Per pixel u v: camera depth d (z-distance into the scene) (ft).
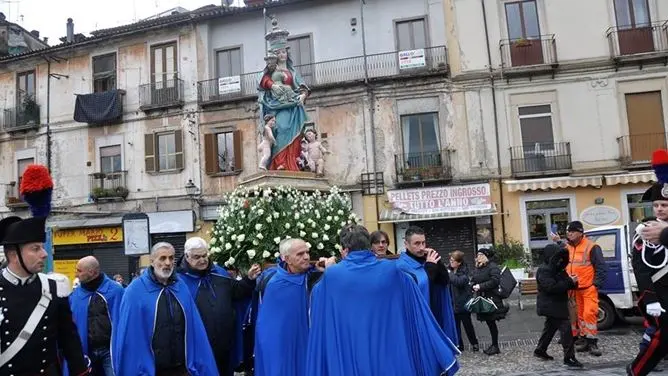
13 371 10.46
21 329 10.59
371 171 72.38
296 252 16.58
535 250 67.67
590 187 67.21
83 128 85.76
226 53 80.79
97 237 81.41
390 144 72.33
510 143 69.97
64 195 85.71
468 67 71.41
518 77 70.49
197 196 78.79
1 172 90.17
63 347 11.62
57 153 86.79
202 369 15.23
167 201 79.92
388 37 74.79
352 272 14.79
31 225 10.81
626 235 34.22
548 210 68.08
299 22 77.82
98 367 18.76
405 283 14.98
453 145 70.69
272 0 78.95
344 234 15.65
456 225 69.72
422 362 14.47
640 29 68.95
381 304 14.57
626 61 68.33
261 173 29.60
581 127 69.00
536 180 67.05
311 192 30.63
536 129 70.08
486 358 29.27
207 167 78.54
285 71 34.63
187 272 17.33
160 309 15.03
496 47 71.46
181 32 81.71
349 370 14.25
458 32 72.23
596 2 70.28
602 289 34.50
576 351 28.84
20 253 10.69
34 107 88.58
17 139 89.61
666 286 14.23
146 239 31.78
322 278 15.21
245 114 77.61
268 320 16.38
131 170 82.43
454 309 31.19
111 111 82.48
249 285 18.33
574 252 28.68
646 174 65.00
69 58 87.92
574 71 69.67
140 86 82.28
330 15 76.79
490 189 68.85
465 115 70.90
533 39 70.59
